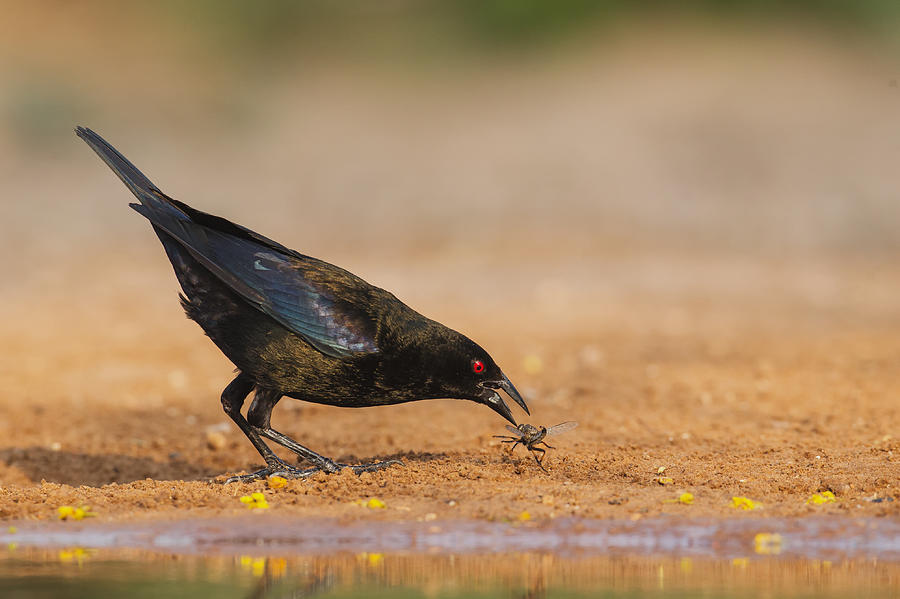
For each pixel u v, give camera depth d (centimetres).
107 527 761
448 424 1168
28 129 3544
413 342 853
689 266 2464
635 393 1325
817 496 804
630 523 757
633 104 3853
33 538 743
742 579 659
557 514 774
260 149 3666
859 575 664
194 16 4706
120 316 1991
